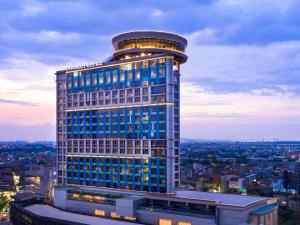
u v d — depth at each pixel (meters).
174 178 146.12
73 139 177.12
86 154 171.25
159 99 148.00
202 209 130.88
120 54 172.62
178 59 170.25
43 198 184.62
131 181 154.25
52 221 134.38
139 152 152.50
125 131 157.88
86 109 172.50
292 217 177.12
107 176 162.62
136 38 167.50
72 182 175.62
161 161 145.75
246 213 117.94
